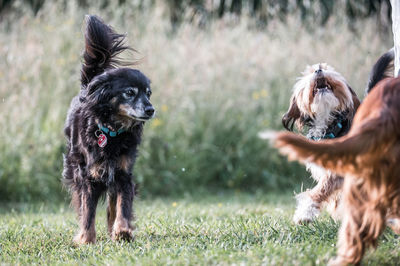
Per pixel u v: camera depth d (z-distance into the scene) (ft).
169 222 20.31
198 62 38.86
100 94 18.53
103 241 18.51
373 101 11.93
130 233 17.94
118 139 18.66
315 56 39.58
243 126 37.68
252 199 31.73
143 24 39.24
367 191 11.93
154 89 36.60
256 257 13.47
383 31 41.01
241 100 38.55
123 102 18.58
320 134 18.99
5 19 40.37
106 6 43.73
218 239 16.65
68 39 36.22
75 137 19.40
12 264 15.01
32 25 37.47
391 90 11.81
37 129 33.27
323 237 16.08
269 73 39.55
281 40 40.98
